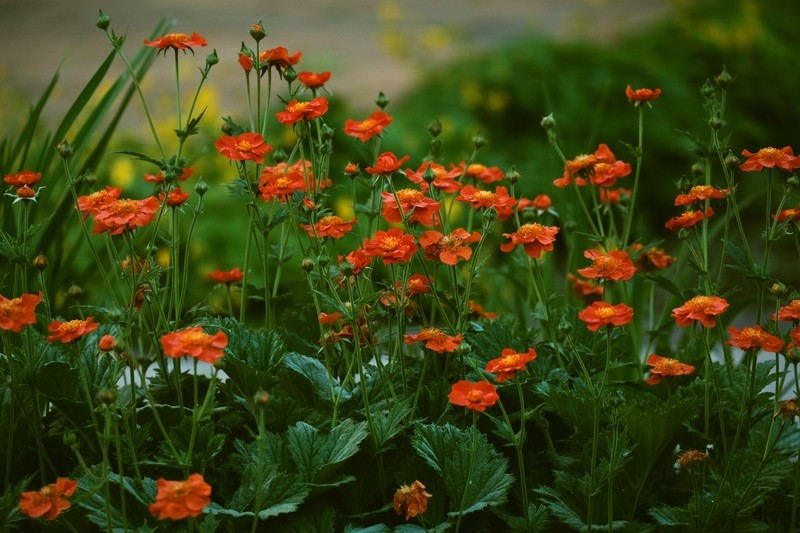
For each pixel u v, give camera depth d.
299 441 1.69
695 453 1.68
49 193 2.01
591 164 1.83
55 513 1.58
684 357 1.86
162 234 1.81
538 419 1.73
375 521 1.70
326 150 1.77
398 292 1.74
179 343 1.58
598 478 1.67
